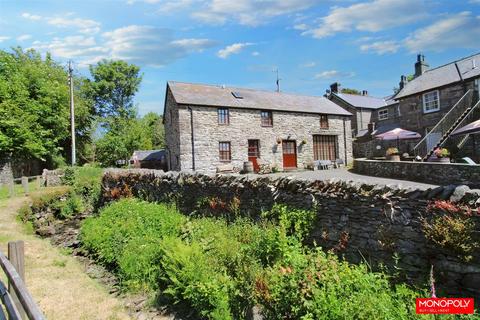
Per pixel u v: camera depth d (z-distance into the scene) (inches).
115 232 310.7
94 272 270.1
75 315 189.5
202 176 376.2
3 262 143.8
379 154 1071.0
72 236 397.7
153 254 253.0
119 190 533.6
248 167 761.6
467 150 671.1
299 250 215.2
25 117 819.4
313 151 957.2
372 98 1443.2
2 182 775.1
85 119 1162.0
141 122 1644.9
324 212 234.8
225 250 231.9
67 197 581.0
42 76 968.3
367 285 157.1
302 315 151.2
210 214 346.3
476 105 681.0
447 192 168.4
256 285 182.4
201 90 864.3
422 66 1077.8
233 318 187.3
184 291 204.7
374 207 201.8
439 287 161.0
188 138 755.4
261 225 274.1
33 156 867.4
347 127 1035.9
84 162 1195.9
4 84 819.4
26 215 472.4
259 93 986.1
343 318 135.7
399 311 136.7
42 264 272.8
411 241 179.5
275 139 883.4
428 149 839.1
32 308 92.3
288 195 267.7
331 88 1408.7
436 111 844.0
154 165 1259.2
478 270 148.1
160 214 352.5
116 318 189.6
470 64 809.5
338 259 213.9
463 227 152.1
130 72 1651.1
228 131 811.4
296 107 943.7
